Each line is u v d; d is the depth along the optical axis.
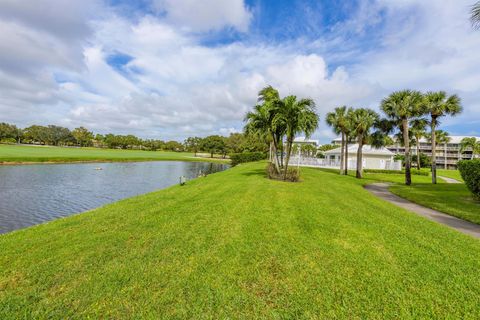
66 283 3.60
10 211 12.21
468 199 12.16
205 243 5.11
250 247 4.95
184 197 10.27
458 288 3.67
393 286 3.66
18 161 36.09
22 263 4.18
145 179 26.52
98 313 2.98
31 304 3.14
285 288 3.55
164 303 3.17
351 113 25.39
